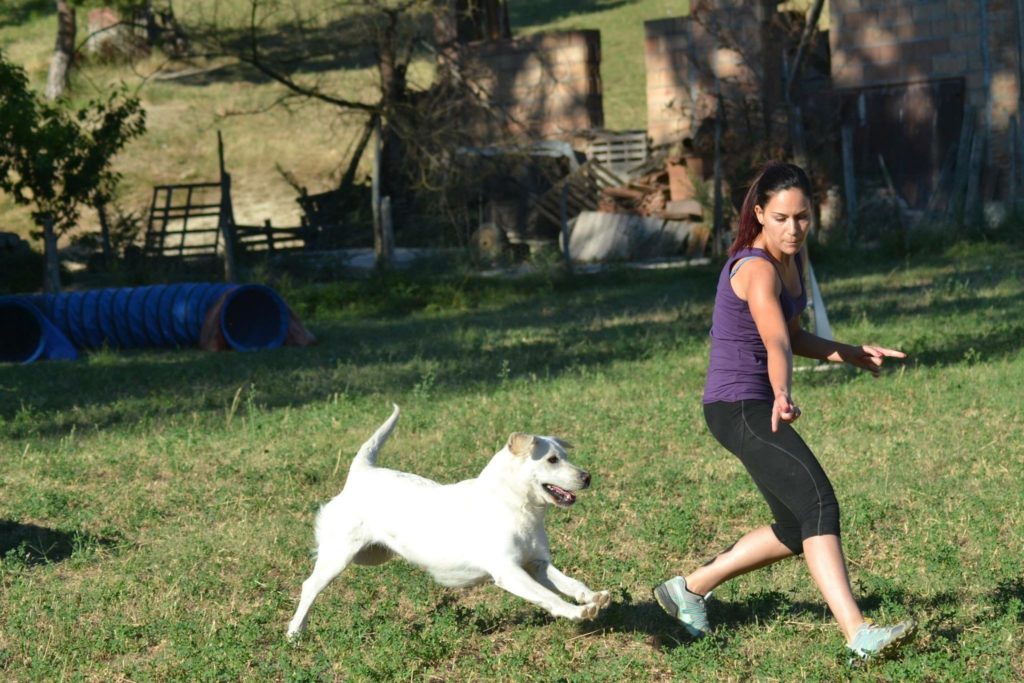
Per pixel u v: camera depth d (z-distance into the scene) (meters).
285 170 39.03
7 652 5.46
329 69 47.25
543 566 5.14
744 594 5.78
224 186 24.70
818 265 23.33
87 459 9.42
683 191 28.19
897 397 10.14
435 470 8.62
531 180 29.78
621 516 7.35
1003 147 25.94
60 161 22.11
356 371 13.84
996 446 8.41
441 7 29.36
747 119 27.02
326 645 5.39
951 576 5.86
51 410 12.20
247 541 7.09
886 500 7.22
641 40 52.38
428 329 18.70
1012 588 5.59
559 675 4.88
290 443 9.66
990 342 12.49
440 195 29.42
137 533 7.48
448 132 28.97
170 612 5.94
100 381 14.18
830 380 11.05
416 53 32.56
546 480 4.95
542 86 33.03
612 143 31.95
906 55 26.86
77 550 6.98
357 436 9.76
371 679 4.98
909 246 23.94
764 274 4.63
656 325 16.67
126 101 23.02
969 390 10.13
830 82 28.97
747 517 7.23
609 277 24.09
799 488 4.57
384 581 6.26
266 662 5.28
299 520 7.56
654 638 5.29
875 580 5.76
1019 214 24.75
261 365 15.14
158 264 27.34
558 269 24.31
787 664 4.88
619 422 9.91
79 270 28.62
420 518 5.18
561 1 60.97
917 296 17.16
